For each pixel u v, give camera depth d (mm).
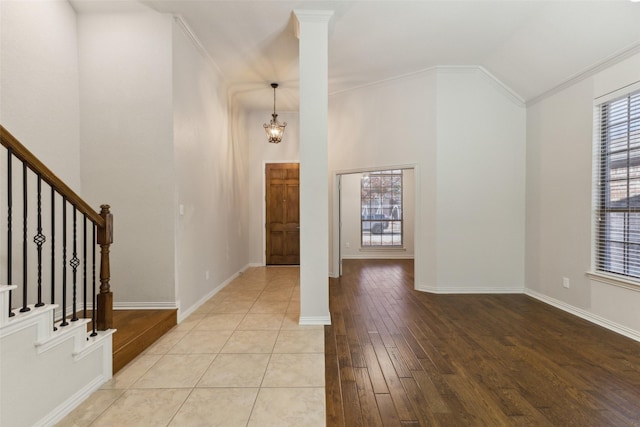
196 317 3523
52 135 2924
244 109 6301
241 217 6074
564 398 2025
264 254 6742
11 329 1551
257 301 4141
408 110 4809
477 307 3932
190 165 3654
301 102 3244
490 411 1898
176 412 1879
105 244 2213
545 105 4082
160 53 3232
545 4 3094
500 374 2324
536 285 4301
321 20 3221
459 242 4590
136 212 3268
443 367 2430
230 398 2020
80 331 1965
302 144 3250
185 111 3533
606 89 3195
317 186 3262
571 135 3654
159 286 3291
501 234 4555
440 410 1912
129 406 1935
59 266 3012
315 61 3232
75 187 3201
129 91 3238
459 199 4574
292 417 1841
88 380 2045
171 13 3219
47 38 2855
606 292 3213
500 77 4395
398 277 5758
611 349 2713
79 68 3238
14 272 2582
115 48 3234
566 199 3734
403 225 7906
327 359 2566
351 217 7891
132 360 2516
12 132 2555
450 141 4562
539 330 3162
